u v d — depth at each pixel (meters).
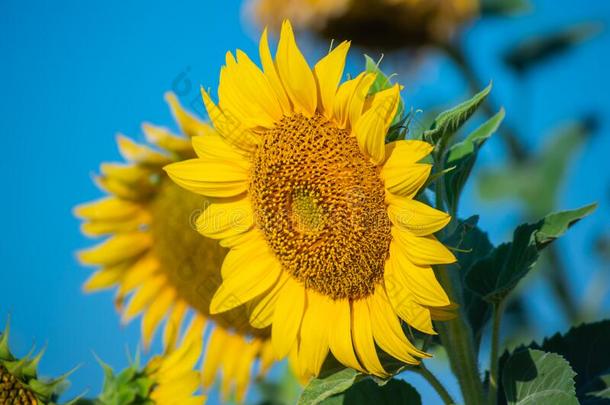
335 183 1.39
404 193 1.33
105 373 1.49
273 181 1.41
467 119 1.33
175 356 1.50
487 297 1.38
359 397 1.40
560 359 1.35
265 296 1.43
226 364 1.75
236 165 1.43
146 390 1.48
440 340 1.44
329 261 1.39
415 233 1.33
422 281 1.33
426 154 1.32
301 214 1.41
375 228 1.37
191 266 1.76
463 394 1.38
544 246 1.39
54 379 1.43
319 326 1.41
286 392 1.76
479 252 1.48
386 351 1.37
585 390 1.42
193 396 1.49
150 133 1.76
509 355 1.43
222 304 1.43
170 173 1.43
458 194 1.39
